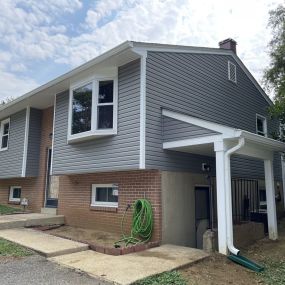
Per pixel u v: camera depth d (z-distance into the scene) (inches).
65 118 417.1
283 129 443.8
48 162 503.8
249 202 462.0
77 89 386.0
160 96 337.7
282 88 389.1
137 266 224.4
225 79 459.5
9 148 545.6
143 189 327.9
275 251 309.6
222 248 274.5
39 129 523.2
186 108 373.1
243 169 462.0
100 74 356.8
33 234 329.1
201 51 414.3
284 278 232.7
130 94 330.3
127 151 322.3
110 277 200.1
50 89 426.6
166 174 328.2
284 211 538.9
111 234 346.3
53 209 460.1
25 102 492.4
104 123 348.2
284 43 398.9
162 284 194.5
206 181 379.6
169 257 252.8
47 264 231.9
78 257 250.2
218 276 224.5
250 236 344.5
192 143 306.3
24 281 193.0
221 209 280.2
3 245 278.2
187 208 347.6
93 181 393.4
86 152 370.6
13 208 527.2
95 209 382.0
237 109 474.9
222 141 286.2
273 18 408.2
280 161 558.3
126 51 316.8
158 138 326.3
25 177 518.6
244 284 214.4
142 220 312.3
